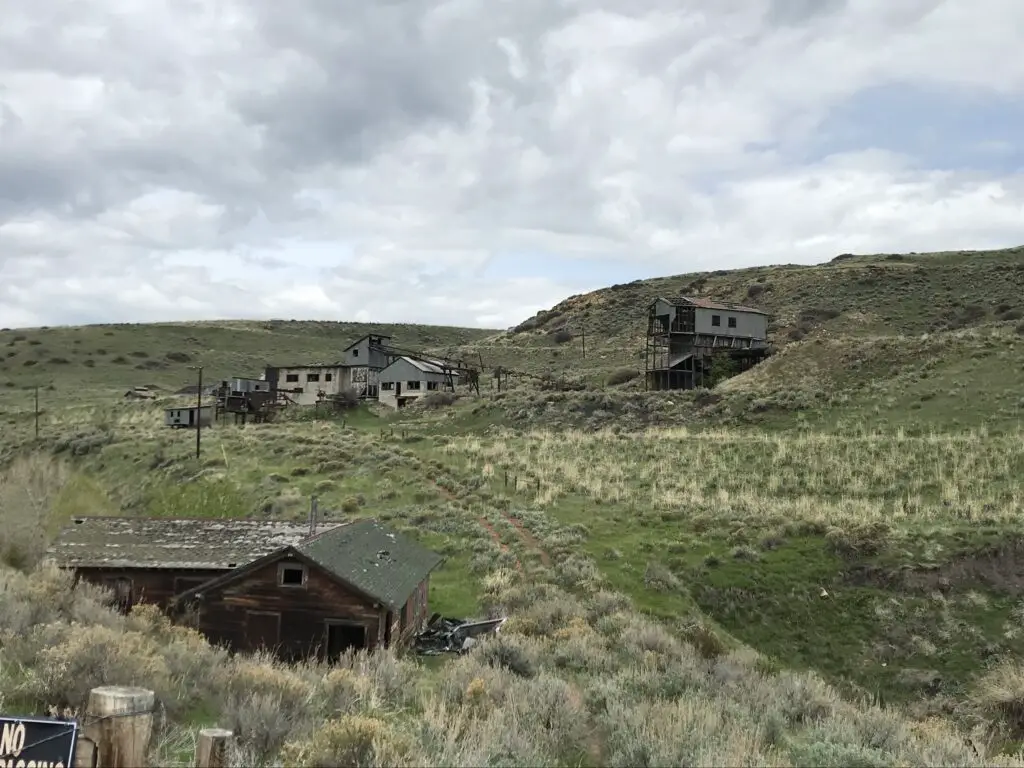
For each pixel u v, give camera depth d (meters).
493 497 46.56
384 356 100.19
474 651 17.89
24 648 12.95
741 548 34.19
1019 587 29.66
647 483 47.94
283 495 48.97
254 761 9.17
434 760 9.22
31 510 48.66
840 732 12.22
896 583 30.66
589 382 95.25
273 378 98.75
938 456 46.09
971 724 20.98
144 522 32.34
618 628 24.86
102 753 7.17
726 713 13.11
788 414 62.09
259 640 23.34
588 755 11.12
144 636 17.61
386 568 26.22
